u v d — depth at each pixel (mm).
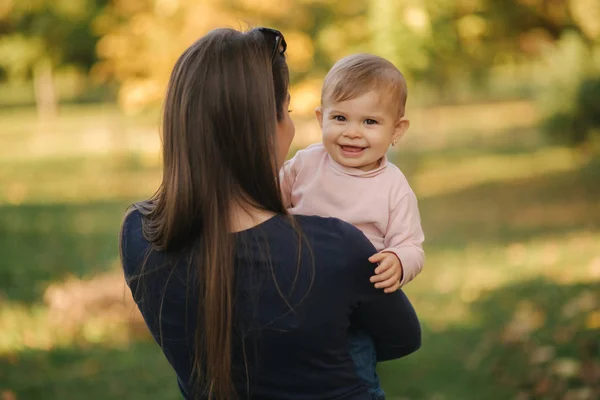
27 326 5875
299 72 7871
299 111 7641
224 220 1489
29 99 37031
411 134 16125
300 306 1481
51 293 6512
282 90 1596
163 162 1558
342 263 1501
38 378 4984
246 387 1527
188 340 1570
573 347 4918
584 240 8438
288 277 1480
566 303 5973
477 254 8305
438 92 9891
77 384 4898
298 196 1853
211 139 1487
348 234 1522
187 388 1646
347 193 1795
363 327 1611
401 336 1642
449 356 5211
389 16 7758
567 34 12273
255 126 1494
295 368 1510
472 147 16938
